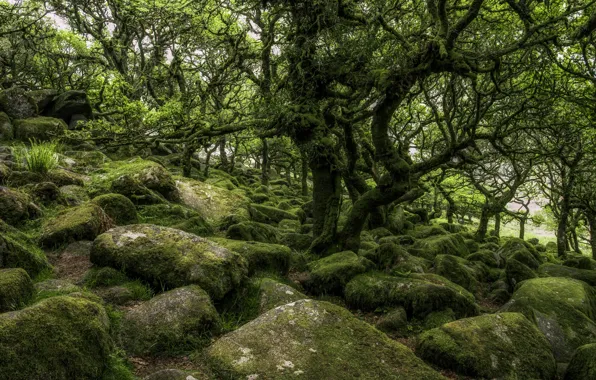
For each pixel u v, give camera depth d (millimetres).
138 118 14805
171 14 15453
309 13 10125
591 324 7883
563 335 7566
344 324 5840
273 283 7266
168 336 5355
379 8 9750
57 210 8945
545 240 38438
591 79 10320
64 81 24828
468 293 9180
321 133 10539
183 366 5047
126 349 5105
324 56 9961
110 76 19781
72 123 18734
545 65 10547
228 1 13742
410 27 12727
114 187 11102
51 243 7398
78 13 22250
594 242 19641
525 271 11133
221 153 25750
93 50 24000
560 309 8164
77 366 4172
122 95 16844
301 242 11617
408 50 9500
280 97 11297
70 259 7129
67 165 13242
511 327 6648
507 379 5840
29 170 10672
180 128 13039
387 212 16797
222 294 6602
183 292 6012
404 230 17625
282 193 24562
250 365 4918
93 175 12609
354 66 9789
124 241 6984
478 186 18266
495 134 11742
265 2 11422
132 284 6465
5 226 7113
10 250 6055
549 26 9422
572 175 16781
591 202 19609
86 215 7988
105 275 6516
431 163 12172
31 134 15742
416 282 8133
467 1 12812
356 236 10812
